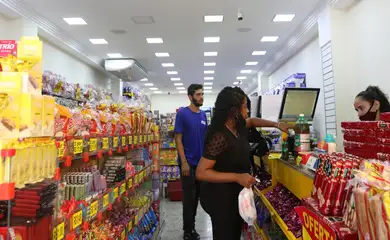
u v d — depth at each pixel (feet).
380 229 2.28
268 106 13.78
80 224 5.09
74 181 5.84
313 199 4.09
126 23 19.84
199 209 16.49
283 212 6.62
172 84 49.57
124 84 43.29
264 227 8.11
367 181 2.57
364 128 3.88
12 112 3.11
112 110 8.71
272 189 8.95
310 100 12.85
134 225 9.15
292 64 26.37
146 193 11.91
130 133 9.10
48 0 16.19
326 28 15.96
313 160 5.50
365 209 2.50
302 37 20.79
